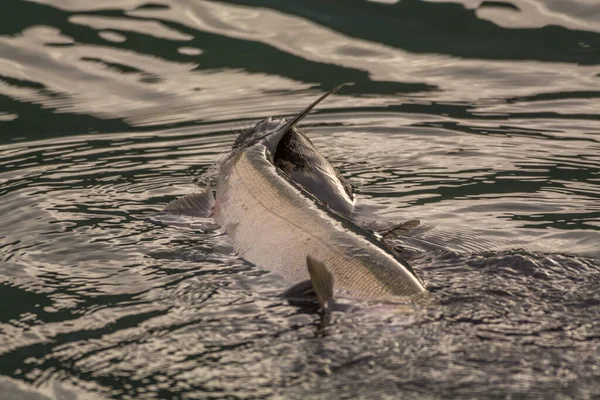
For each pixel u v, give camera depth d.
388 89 36.97
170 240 23.98
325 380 16.89
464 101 35.72
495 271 21.05
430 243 23.55
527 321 18.56
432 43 40.72
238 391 16.88
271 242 22.36
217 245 23.55
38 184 28.38
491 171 29.06
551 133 32.34
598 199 26.62
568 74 37.97
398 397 16.25
